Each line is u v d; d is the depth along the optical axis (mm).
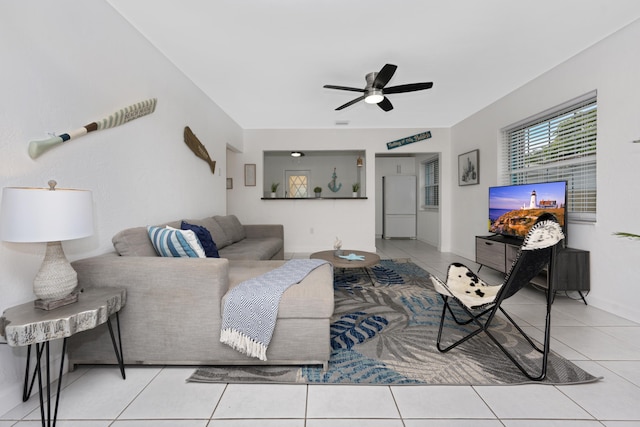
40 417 1301
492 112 4156
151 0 1994
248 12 2131
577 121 2852
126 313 1642
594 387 1488
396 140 5586
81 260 1666
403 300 2818
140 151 2383
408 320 2344
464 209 5023
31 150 1463
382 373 1620
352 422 1266
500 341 1979
